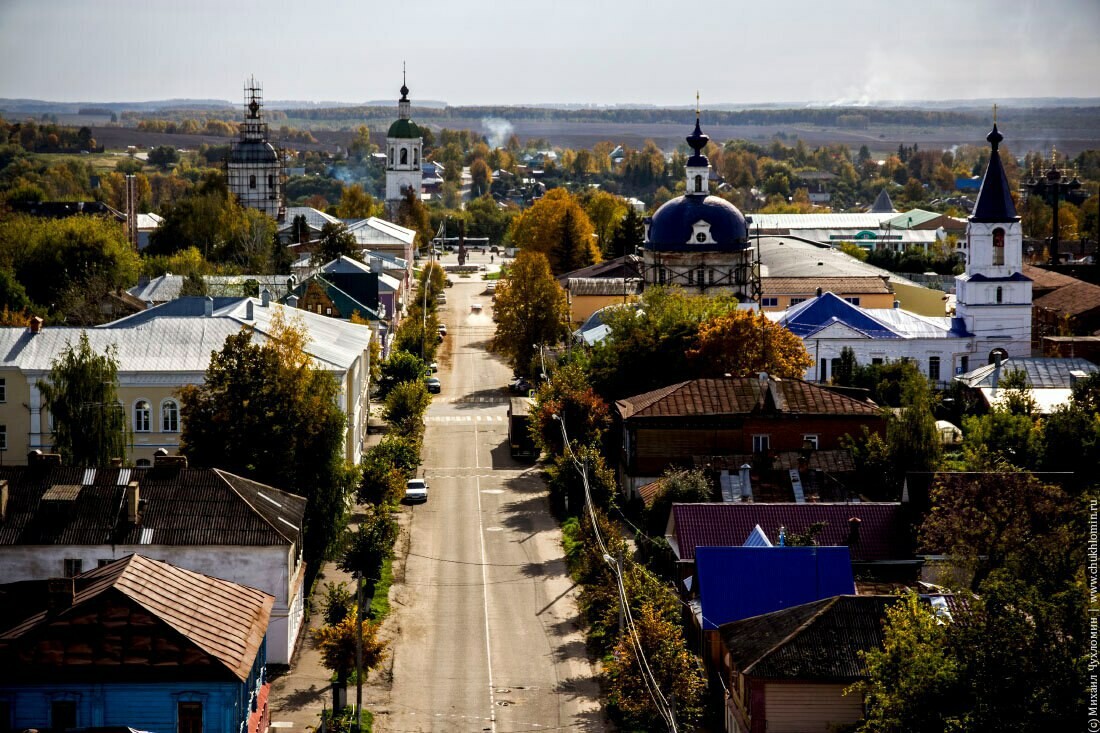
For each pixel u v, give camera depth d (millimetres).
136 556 68125
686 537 89000
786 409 112875
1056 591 61406
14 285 182125
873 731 60344
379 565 95188
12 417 111062
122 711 61750
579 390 123625
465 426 147250
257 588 80562
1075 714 53500
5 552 79250
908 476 90812
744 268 178625
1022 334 154750
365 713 75500
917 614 61219
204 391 95438
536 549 104250
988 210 154250
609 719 75250
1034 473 96188
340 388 108562
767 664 64938
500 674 81500
